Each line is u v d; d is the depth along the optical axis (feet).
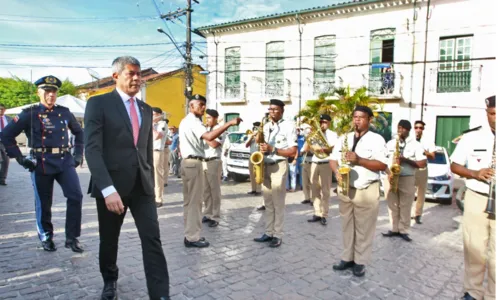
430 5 52.65
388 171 17.29
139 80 9.84
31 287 11.14
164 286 9.42
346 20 59.52
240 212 23.20
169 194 28.73
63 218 19.53
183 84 90.27
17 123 13.92
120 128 9.41
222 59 72.95
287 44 65.46
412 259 15.23
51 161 14.21
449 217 23.59
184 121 15.93
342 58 60.29
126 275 12.26
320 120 23.71
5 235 16.19
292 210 24.34
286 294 11.42
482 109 50.21
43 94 14.43
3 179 29.73
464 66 51.52
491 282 10.46
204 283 11.99
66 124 14.92
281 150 15.85
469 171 10.62
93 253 14.23
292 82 65.57
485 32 49.57
